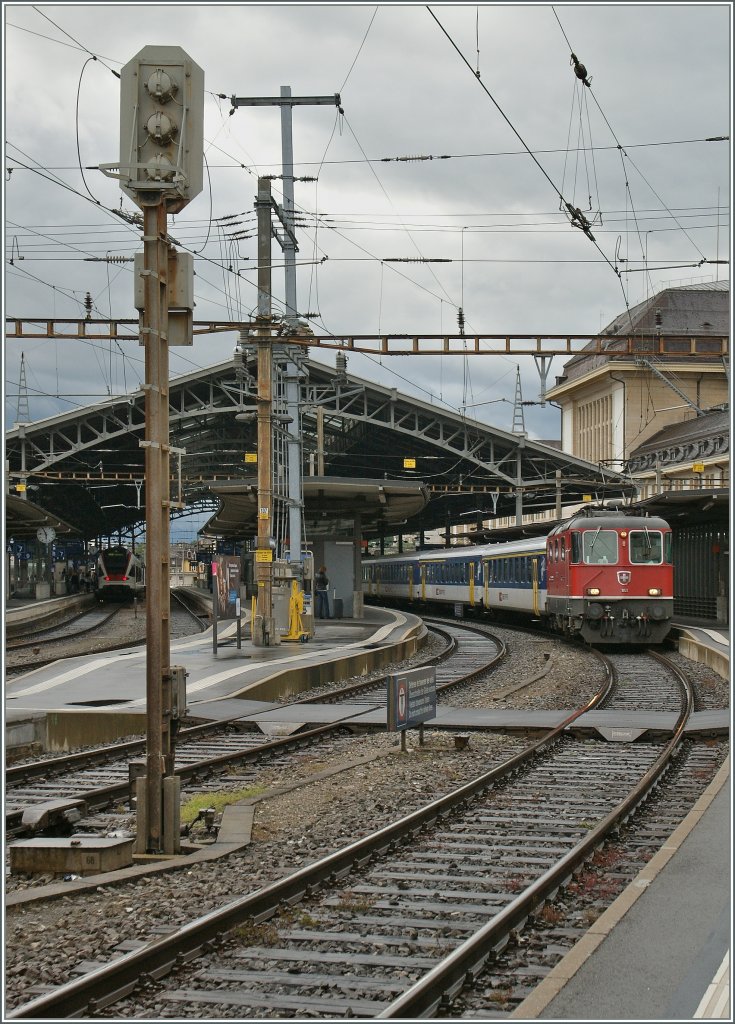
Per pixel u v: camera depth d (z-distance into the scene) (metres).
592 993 5.69
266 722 16.97
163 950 6.52
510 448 55.19
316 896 8.02
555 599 31.75
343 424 59.12
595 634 28.98
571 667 25.27
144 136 10.02
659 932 6.60
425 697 15.10
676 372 76.12
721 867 8.00
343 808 11.20
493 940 6.75
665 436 72.12
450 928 7.28
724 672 21.73
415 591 56.78
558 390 88.50
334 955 6.74
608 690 19.89
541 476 58.09
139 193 9.97
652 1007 5.50
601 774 12.88
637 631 28.83
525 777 12.76
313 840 9.87
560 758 14.00
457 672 25.55
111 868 9.07
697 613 36.94
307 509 37.94
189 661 24.48
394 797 11.64
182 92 10.02
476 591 45.78
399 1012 5.55
